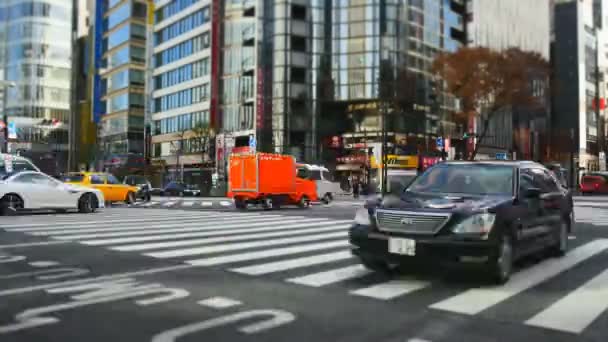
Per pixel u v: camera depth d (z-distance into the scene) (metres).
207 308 5.14
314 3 58.72
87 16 99.75
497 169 7.62
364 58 57.62
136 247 9.43
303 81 58.06
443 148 50.75
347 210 21.69
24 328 4.42
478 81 42.38
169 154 70.94
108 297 5.56
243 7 60.12
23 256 8.26
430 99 60.38
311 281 6.56
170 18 72.75
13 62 91.81
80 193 17.55
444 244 6.06
